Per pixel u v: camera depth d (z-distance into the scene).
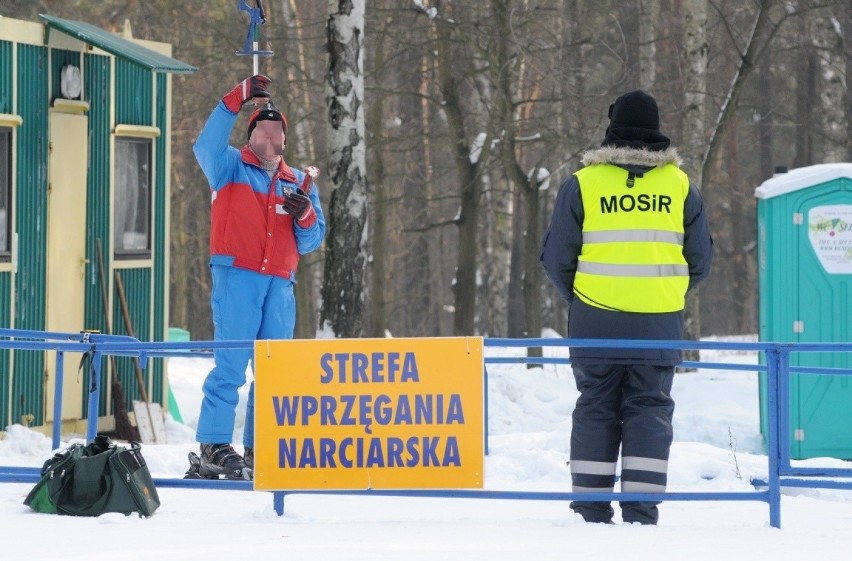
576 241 18.75
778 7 66.56
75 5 75.50
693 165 54.25
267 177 22.81
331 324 42.91
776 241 36.47
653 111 19.00
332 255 42.91
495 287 81.81
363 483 17.88
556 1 68.25
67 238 35.53
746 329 115.62
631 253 18.59
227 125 22.08
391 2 69.75
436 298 115.25
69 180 35.59
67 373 35.44
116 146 37.41
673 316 18.77
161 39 77.94
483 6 61.62
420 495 17.92
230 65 66.69
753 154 112.62
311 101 75.44
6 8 65.19
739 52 56.84
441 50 61.03
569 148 61.62
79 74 35.72
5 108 33.41
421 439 17.84
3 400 33.41
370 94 63.75
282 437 17.94
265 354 17.97
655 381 18.56
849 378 36.88
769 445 18.39
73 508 18.27
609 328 18.61
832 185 36.28
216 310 22.67
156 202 38.97
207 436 22.66
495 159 63.78
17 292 33.84
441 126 75.06
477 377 17.78
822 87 67.44
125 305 37.31
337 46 42.72
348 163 42.81
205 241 96.38
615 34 71.88
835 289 36.38
